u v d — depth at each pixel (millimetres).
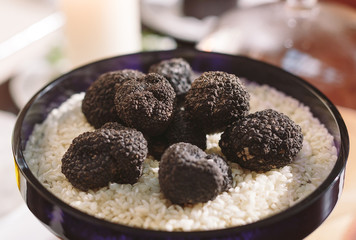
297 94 469
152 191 373
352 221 471
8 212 576
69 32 781
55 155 415
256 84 499
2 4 990
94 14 752
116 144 373
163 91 396
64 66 877
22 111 421
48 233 518
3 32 915
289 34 717
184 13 943
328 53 685
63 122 458
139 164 376
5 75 849
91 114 435
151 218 350
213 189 349
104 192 370
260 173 394
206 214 350
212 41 720
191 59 500
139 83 402
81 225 327
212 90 394
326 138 421
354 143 548
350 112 594
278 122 392
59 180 389
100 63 482
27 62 883
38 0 1005
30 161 405
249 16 769
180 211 353
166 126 397
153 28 907
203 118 396
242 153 385
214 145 422
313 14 758
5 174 625
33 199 350
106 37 777
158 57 497
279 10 773
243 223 347
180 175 346
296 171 397
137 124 389
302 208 329
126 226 321
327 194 341
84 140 378
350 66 668
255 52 687
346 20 753
